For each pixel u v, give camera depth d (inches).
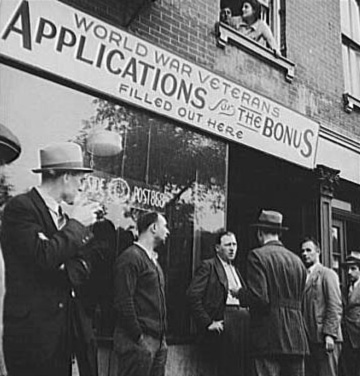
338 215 311.1
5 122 174.7
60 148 185.6
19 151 175.5
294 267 206.1
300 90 292.8
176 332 207.6
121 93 206.1
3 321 160.7
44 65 185.9
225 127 242.1
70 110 191.0
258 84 269.1
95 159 194.9
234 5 290.2
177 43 235.3
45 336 165.9
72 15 194.7
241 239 293.1
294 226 285.0
